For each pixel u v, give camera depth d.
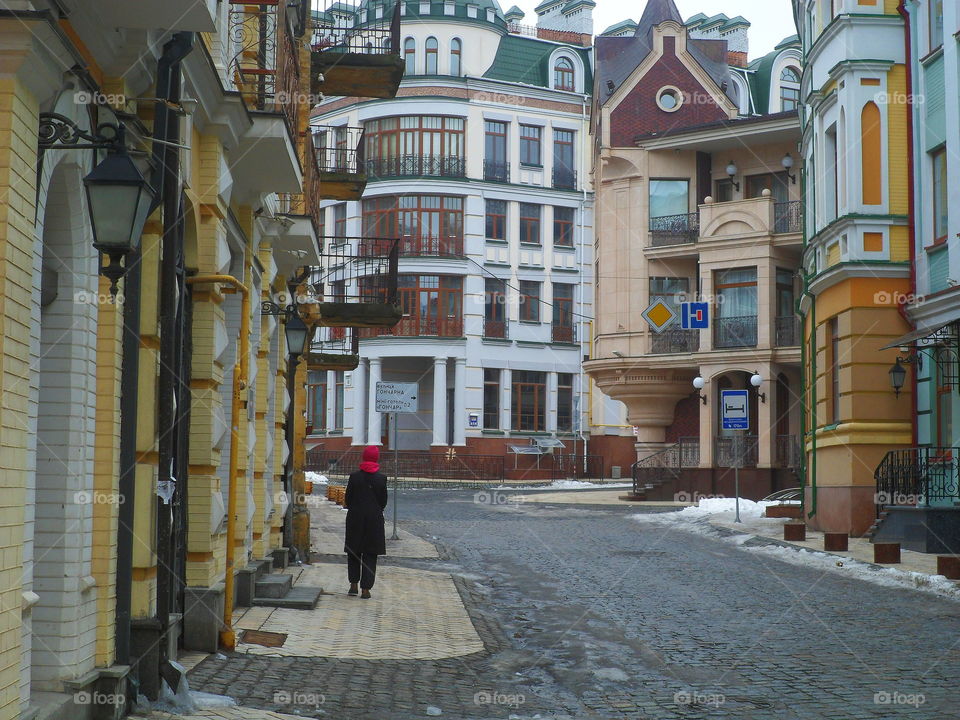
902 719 7.44
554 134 56.53
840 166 21.86
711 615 12.11
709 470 36.38
